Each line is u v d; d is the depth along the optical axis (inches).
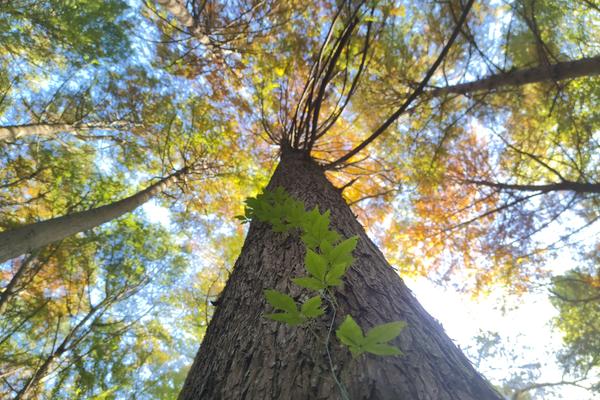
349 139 267.7
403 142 260.7
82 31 207.0
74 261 236.1
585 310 280.7
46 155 220.1
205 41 202.2
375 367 34.8
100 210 171.5
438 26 213.8
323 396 32.6
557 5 192.9
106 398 202.2
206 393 41.1
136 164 261.9
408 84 232.4
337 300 46.6
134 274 243.0
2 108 214.1
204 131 248.1
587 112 225.5
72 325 224.1
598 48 209.9
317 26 225.5
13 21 192.9
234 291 63.2
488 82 197.5
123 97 241.6
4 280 230.8
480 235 290.4
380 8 197.8
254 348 43.1
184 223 292.5
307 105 179.8
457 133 253.4
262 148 267.6
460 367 40.0
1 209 212.5
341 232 75.7
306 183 115.3
